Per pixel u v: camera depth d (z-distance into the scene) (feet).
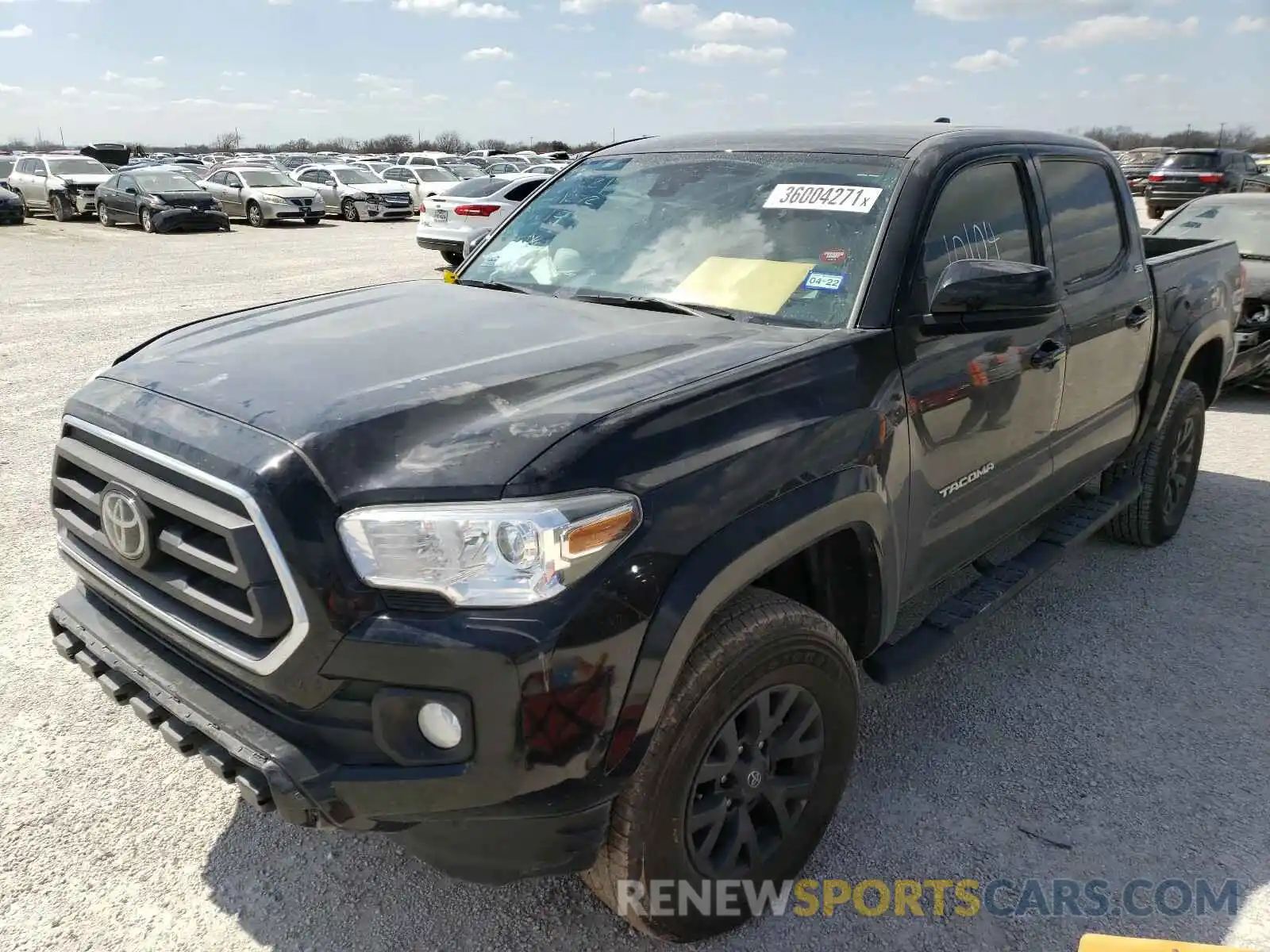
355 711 6.12
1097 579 14.80
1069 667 12.21
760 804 7.91
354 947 7.64
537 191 12.54
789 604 7.45
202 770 9.79
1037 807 9.50
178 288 43.34
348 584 5.96
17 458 19.16
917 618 12.84
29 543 15.11
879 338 8.41
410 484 6.00
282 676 6.16
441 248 51.49
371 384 7.04
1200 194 74.59
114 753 10.00
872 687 11.71
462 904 8.10
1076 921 8.06
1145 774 10.06
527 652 5.82
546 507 5.92
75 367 27.17
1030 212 10.94
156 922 7.84
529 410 6.65
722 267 9.67
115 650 7.42
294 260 56.29
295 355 7.89
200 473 6.38
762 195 10.12
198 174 118.73
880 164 9.75
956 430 9.29
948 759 10.25
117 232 74.49
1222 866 8.71
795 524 7.15
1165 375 14.06
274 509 6.04
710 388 7.06
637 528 6.27
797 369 7.66
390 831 6.36
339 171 95.09
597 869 6.94
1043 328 10.62
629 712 6.23
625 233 10.73
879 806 9.46
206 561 6.42
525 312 9.31
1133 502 15.11
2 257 56.13
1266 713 11.23
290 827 8.98
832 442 7.64
